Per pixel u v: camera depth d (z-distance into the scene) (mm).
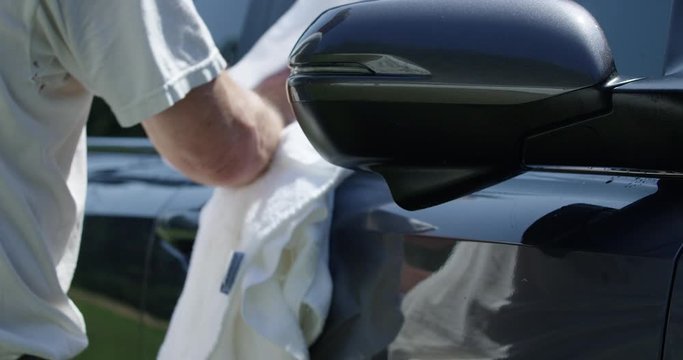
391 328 1480
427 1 1280
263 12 2213
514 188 1435
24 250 1601
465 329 1385
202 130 1642
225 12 2273
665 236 1239
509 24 1228
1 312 1612
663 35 1489
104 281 2045
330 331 1576
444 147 1315
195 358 1708
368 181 1642
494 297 1354
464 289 1391
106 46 1557
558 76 1204
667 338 1205
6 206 1578
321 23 1339
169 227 1950
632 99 1251
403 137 1320
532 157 1316
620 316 1241
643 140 1266
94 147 2404
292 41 1907
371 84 1283
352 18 1303
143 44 1546
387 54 1264
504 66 1218
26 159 1591
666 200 1292
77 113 1668
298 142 1712
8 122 1557
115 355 2031
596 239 1280
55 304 1648
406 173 1389
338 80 1302
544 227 1337
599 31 1230
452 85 1243
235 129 1665
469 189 1381
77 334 1688
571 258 1286
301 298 1562
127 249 2020
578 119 1260
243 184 1736
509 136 1277
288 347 1566
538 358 1306
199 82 1599
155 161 2197
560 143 1298
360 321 1532
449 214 1448
